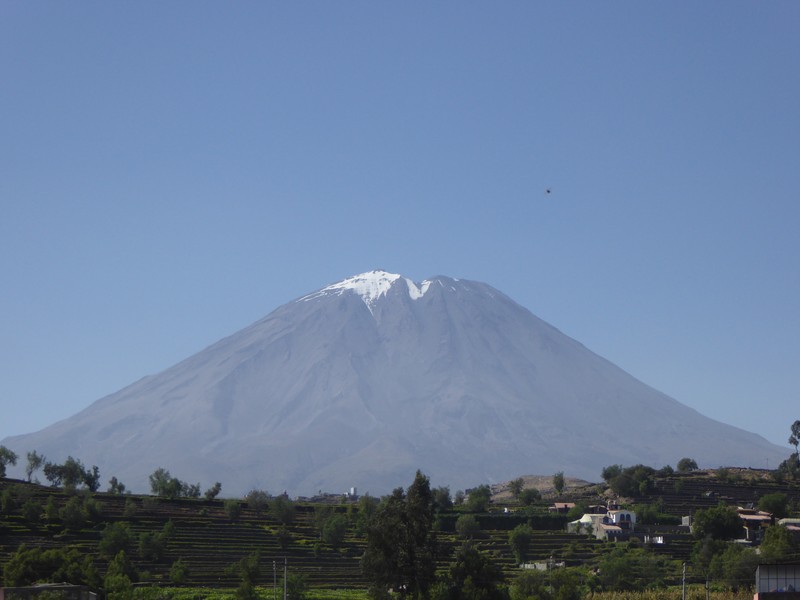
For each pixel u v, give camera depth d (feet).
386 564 606.14
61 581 625.00
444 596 583.58
